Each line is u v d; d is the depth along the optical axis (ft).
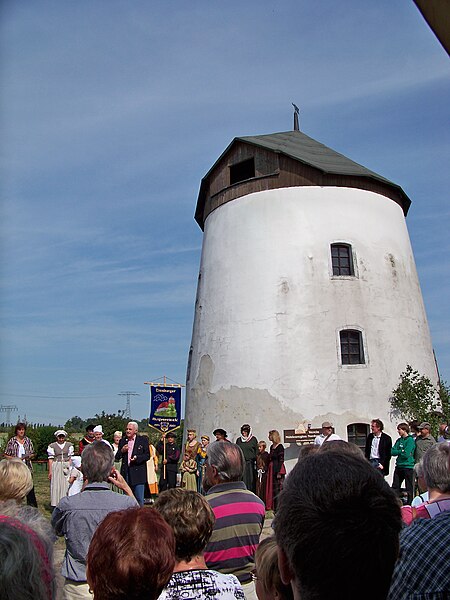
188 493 11.66
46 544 8.51
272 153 71.15
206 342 69.51
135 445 39.86
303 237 67.62
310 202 68.80
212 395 66.59
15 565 6.45
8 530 6.81
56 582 8.31
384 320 66.13
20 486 13.82
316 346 63.77
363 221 69.31
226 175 74.38
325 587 5.89
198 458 50.90
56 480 41.78
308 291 65.67
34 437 99.96
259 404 63.00
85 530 15.11
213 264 72.13
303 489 6.31
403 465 42.29
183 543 10.98
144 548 8.15
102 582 8.08
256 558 9.33
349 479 6.22
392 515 6.20
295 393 62.23
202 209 82.43
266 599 9.03
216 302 69.87
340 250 68.28
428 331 71.56
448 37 10.82
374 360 63.98
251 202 70.79
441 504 12.63
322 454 6.72
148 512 8.82
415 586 8.76
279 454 47.26
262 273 67.41
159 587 8.17
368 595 5.91
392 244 70.64
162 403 61.46
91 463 15.88
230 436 63.52
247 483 49.06
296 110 87.71
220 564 14.44
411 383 63.67
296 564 6.13
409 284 70.49
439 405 64.95
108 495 15.64
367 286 66.74
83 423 215.92
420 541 9.04
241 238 70.08
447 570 8.63
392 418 62.64
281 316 65.10
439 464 12.88
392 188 73.72
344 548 5.82
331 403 61.72
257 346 64.95
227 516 14.71
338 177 69.72
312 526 5.99
